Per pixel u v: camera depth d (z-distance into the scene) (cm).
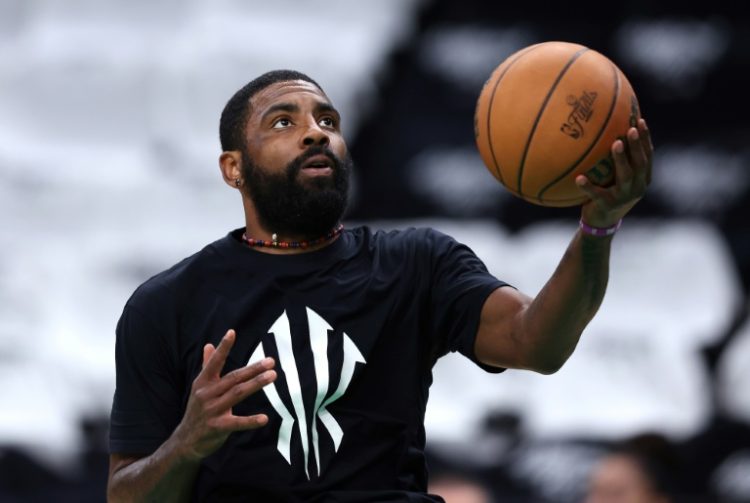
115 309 2133
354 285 915
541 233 2214
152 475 853
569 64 851
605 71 852
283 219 925
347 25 2367
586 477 1905
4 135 2302
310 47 2327
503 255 2150
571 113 835
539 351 863
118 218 2223
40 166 2272
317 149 920
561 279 838
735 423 1975
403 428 898
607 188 827
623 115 840
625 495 1300
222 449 878
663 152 2267
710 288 2131
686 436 1948
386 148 2317
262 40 2331
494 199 2261
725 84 2292
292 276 912
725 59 2294
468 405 2012
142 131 2320
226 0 2377
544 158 840
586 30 2347
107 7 2406
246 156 939
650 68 2314
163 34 2377
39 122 2327
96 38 2383
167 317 910
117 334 930
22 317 2105
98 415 2036
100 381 2059
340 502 867
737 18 2316
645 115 2312
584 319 850
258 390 815
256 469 873
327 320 899
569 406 2008
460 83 2341
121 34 2384
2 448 1983
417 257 936
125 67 2336
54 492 1959
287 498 871
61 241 2202
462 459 1931
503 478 1923
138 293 927
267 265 921
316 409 882
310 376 884
